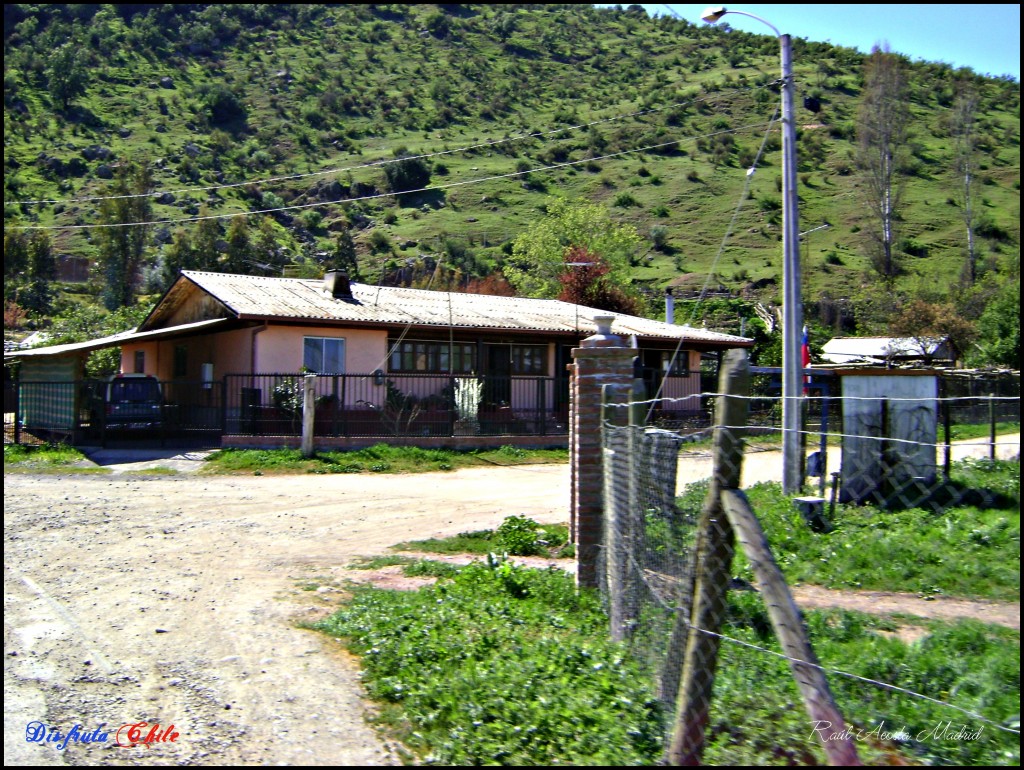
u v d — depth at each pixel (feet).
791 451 35.55
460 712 16.40
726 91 303.27
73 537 36.04
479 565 27.66
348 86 323.57
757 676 16.46
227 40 363.35
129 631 22.84
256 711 17.54
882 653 17.31
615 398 24.38
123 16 363.15
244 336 80.59
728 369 13.20
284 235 215.92
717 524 13.19
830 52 339.77
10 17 342.64
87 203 220.84
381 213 237.45
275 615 24.38
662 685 15.05
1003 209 208.03
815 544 26.40
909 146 232.53
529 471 66.33
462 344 92.32
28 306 174.60
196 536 37.06
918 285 152.25
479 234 219.20
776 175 246.47
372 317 82.74
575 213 170.50
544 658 18.28
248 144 275.59
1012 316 105.19
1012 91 292.81
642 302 156.87
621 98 315.58
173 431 78.54
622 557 18.75
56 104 280.10
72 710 17.62
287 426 73.20
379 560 32.04
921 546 23.65
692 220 223.51
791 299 43.91
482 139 282.56
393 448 69.87
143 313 123.85
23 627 23.18
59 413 77.61
